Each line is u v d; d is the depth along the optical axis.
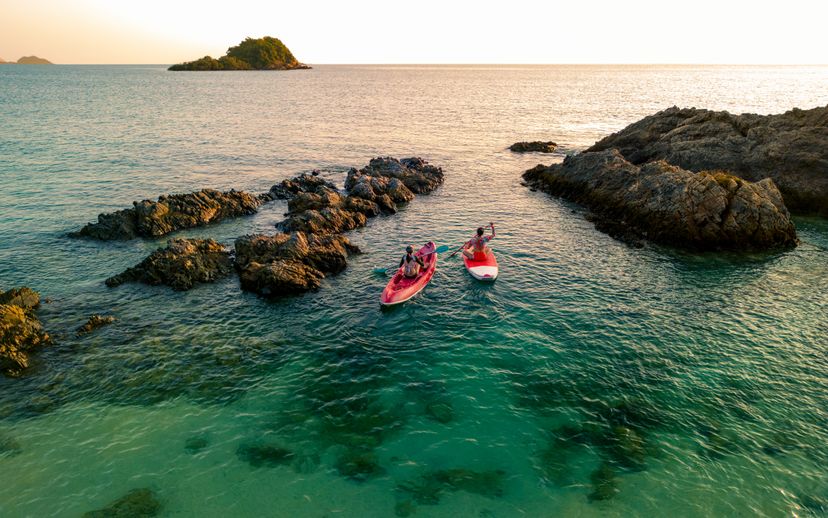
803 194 33.94
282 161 50.31
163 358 16.58
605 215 32.84
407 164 46.00
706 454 12.38
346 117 86.88
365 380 15.58
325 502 11.04
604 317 19.34
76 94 121.38
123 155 49.50
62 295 20.95
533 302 20.69
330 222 29.50
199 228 30.22
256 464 12.15
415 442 12.91
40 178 39.66
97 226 27.95
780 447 12.59
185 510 10.80
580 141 65.12
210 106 98.88
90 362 16.23
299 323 19.06
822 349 16.98
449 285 22.36
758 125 39.28
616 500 11.05
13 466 11.93
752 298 20.92
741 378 15.41
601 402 14.41
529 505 10.92
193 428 13.39
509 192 39.78
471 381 15.48
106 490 11.30
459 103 116.19
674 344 17.36
